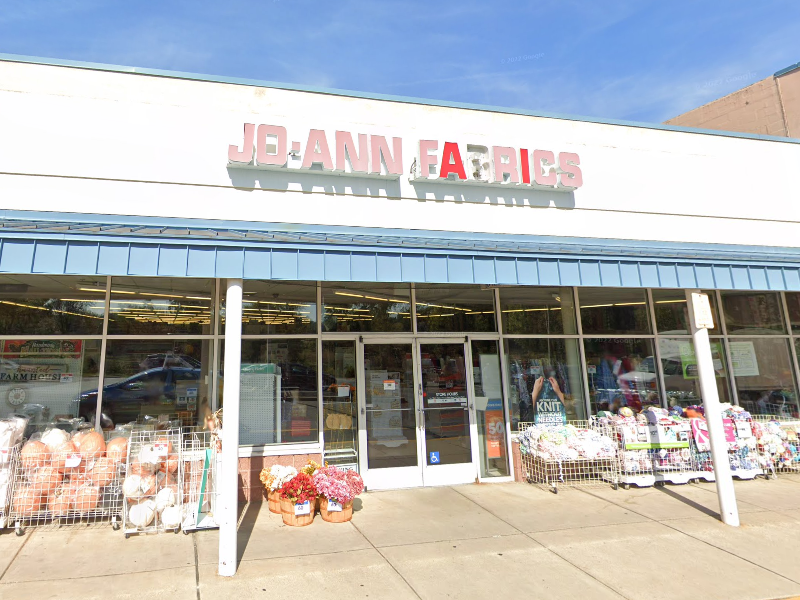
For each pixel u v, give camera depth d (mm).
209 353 7809
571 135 9703
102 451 6527
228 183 7801
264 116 8133
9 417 6719
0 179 6984
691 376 9852
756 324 10430
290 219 7980
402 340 8680
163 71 7758
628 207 9789
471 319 9078
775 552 5758
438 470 8531
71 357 7371
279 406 7902
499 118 9352
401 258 6016
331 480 6820
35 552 5582
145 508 6188
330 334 8312
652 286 6855
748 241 10430
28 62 7309
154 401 7523
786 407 10203
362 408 8320
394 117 8781
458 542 6027
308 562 5434
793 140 11125
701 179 10344
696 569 5344
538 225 9219
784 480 8750
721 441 6781
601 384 9414
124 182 7414
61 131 7281
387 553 5691
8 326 7262
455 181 8773
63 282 7496
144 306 7695
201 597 4660
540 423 9047
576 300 9539
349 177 8352
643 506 7359
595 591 4875
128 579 4973
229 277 5320
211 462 6805
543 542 6035
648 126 10180
